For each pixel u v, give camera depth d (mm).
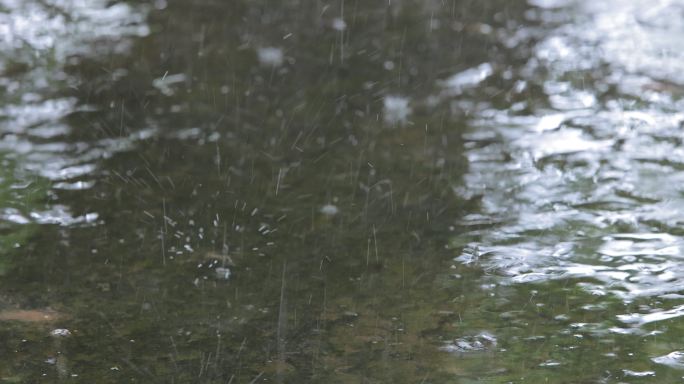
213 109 14289
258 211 11406
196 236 10844
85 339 8883
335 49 16734
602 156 12648
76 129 13602
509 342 8789
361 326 9070
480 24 17938
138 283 9891
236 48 16750
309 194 11797
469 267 10195
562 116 13898
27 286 9820
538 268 10156
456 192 11844
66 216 11297
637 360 8453
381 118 13984
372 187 11977
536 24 17812
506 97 14641
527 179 12125
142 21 18141
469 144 13125
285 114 14141
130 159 12758
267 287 9797
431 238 10789
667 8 18312
